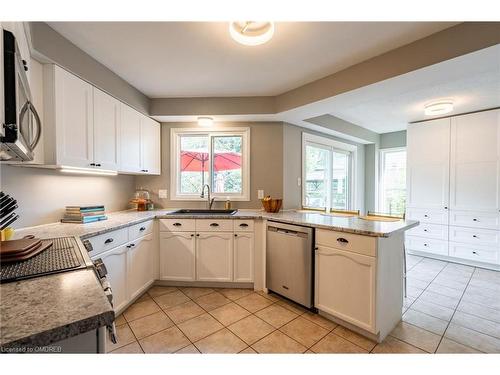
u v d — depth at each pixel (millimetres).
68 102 1832
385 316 1858
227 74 2352
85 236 1662
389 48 1895
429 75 1877
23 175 1835
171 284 2779
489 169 3271
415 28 1646
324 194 4289
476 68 1761
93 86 2088
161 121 3217
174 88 2691
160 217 2701
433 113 3246
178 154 3352
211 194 3338
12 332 542
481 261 3355
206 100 2932
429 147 3801
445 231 3646
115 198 2930
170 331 1913
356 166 4879
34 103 1648
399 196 4891
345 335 1870
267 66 2186
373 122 4145
